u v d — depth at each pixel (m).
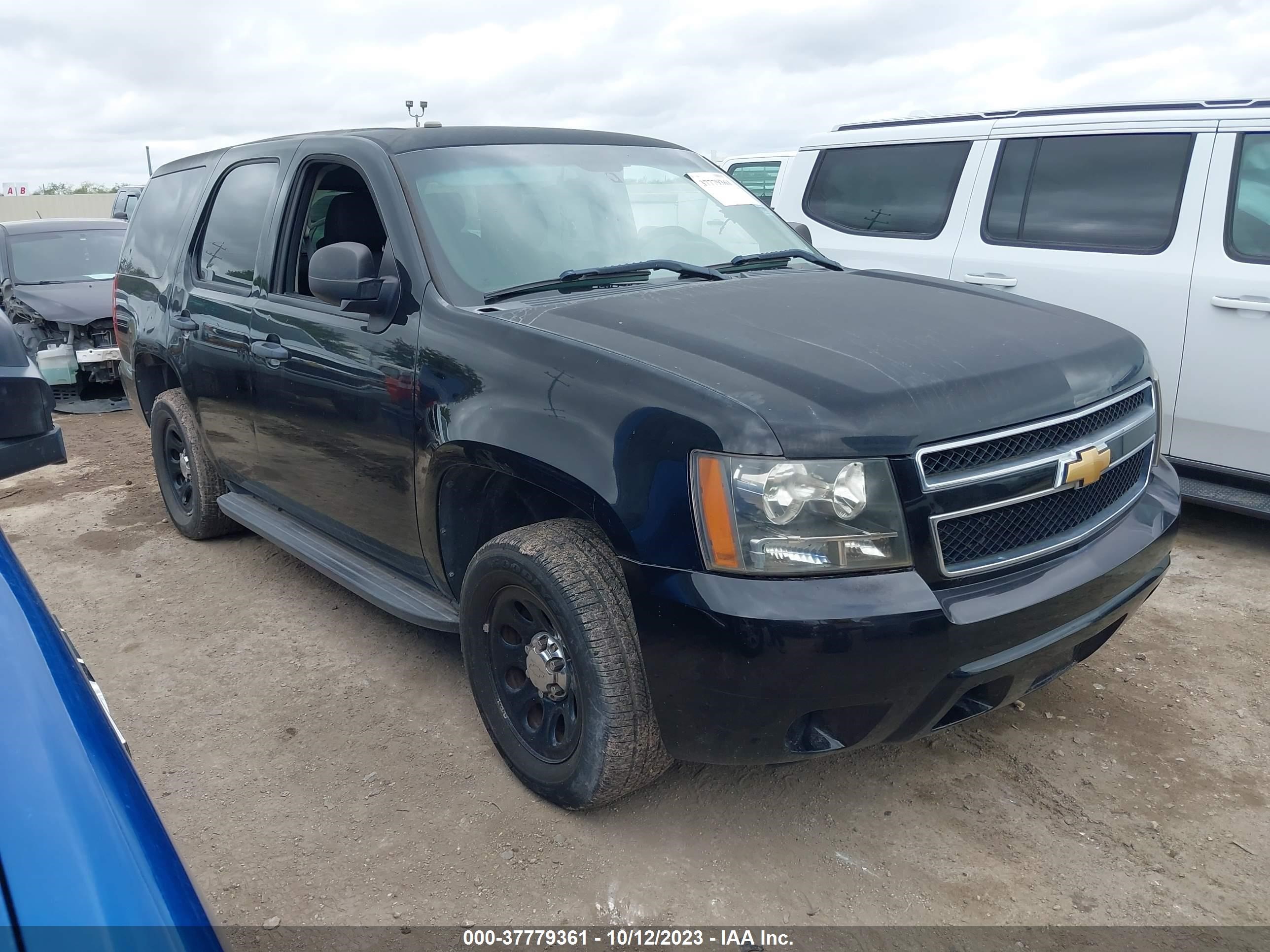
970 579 2.28
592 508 2.37
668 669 2.29
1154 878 2.44
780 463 2.14
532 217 3.28
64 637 1.45
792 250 3.73
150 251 4.94
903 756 2.98
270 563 4.71
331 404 3.29
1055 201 5.21
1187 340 4.64
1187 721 3.15
